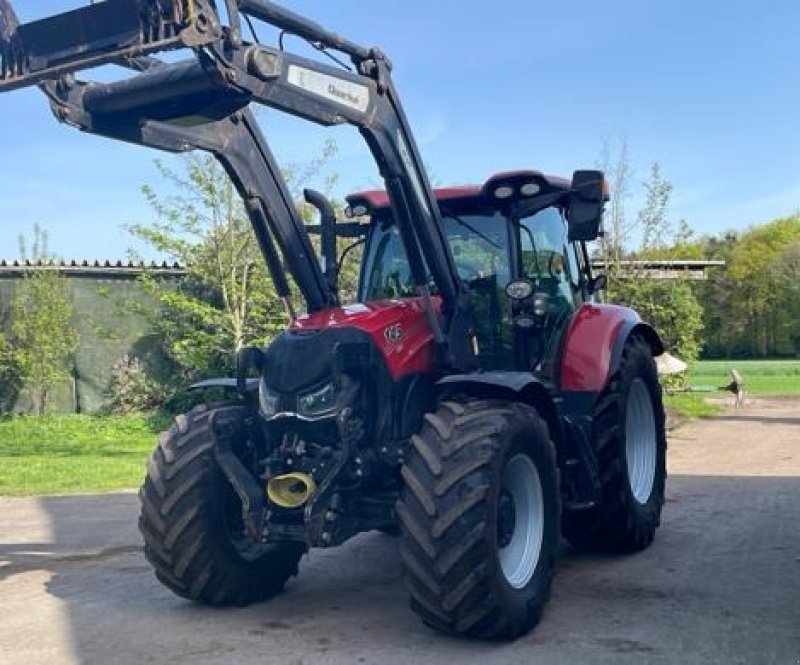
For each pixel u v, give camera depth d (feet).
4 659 15.10
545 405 17.61
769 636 15.21
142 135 16.34
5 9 14.64
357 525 16.35
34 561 22.75
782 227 201.05
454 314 18.22
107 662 14.82
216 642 15.70
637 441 23.07
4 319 58.18
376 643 15.44
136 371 59.26
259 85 14.94
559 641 15.26
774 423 53.16
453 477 14.80
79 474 38.75
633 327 21.97
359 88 16.78
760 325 180.96
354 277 30.68
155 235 54.34
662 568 20.07
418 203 17.75
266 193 18.15
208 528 17.16
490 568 14.65
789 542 22.22
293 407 16.35
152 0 13.39
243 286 54.85
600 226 19.43
